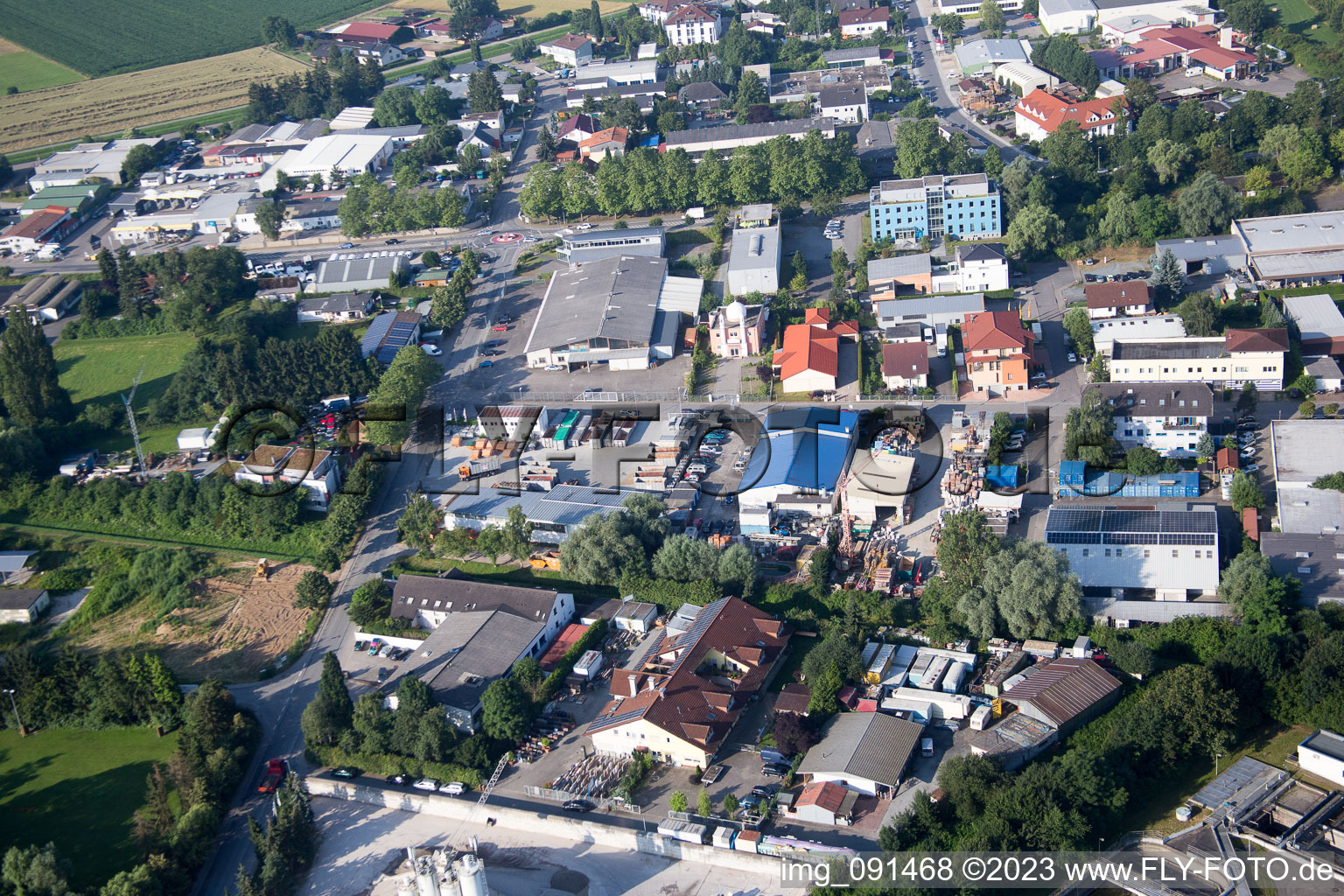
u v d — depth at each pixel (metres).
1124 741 177.00
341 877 177.50
